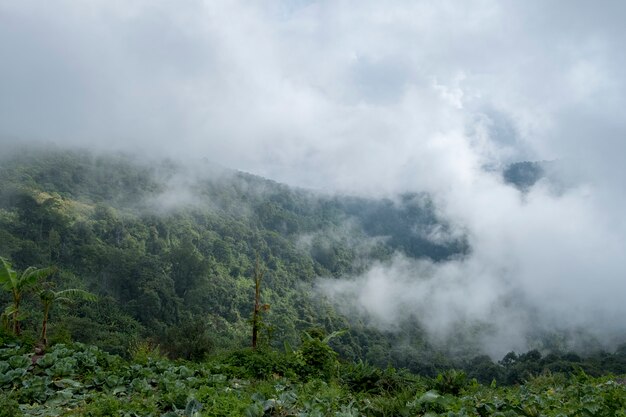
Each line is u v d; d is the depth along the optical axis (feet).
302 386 30.53
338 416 20.70
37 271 43.80
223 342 174.70
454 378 32.09
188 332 84.79
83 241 233.35
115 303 191.93
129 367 30.83
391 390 32.24
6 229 213.87
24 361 29.22
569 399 25.72
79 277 204.44
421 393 26.48
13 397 22.85
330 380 34.09
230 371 35.04
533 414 20.86
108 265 214.48
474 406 22.49
